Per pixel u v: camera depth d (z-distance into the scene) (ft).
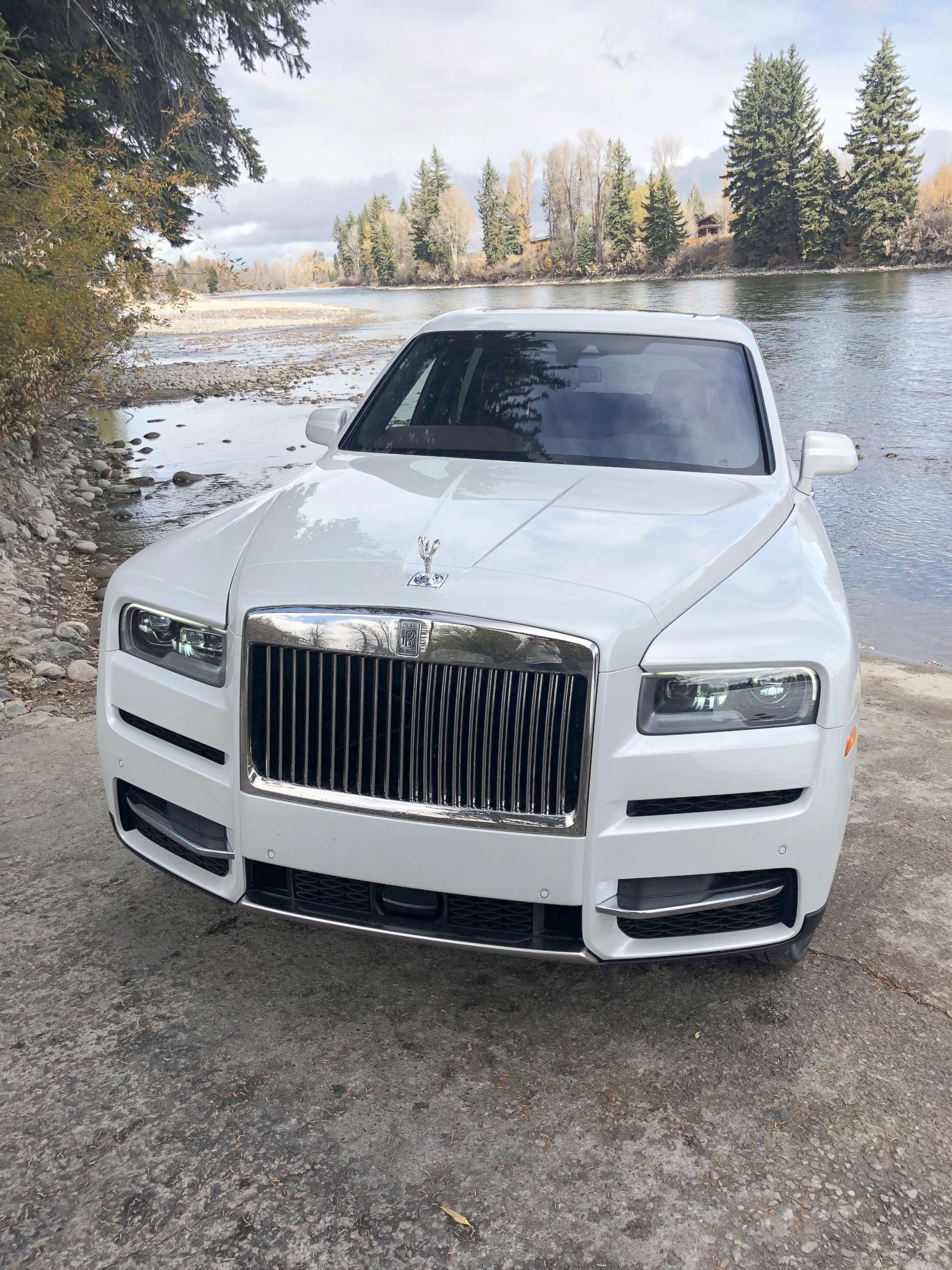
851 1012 8.23
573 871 6.91
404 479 9.80
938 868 10.66
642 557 7.69
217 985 8.42
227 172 59.72
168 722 7.88
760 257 349.00
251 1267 5.78
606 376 11.64
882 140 304.30
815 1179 6.49
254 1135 6.77
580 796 6.82
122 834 8.61
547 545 7.78
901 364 71.46
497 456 10.64
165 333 156.04
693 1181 6.46
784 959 8.50
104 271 32.89
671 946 7.34
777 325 108.27
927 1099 7.24
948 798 12.44
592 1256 5.90
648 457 10.55
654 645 6.97
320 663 7.01
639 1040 7.86
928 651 19.85
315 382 76.02
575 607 6.87
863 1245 6.01
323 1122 6.90
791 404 56.03
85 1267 5.76
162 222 36.88
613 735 6.81
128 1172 6.44
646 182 445.37
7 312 25.85
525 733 6.82
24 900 9.66
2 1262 5.77
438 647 6.75
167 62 52.65
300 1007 8.16
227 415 58.34
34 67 36.04
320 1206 6.21
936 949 9.17
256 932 9.21
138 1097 7.10
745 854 7.16
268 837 7.35
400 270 567.18
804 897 7.45
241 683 7.24
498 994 8.43
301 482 10.09
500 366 11.85
